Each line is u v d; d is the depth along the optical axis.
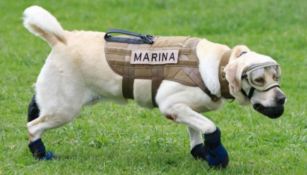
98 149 12.47
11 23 23.53
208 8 25.17
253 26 23.08
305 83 17.31
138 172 11.23
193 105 10.91
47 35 11.37
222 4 25.62
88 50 11.28
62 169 11.30
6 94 15.83
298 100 15.97
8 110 14.72
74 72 11.34
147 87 11.07
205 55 10.83
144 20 24.05
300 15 23.98
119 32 11.45
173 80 10.88
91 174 11.10
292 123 14.23
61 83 11.38
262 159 12.20
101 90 11.43
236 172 11.31
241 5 25.06
